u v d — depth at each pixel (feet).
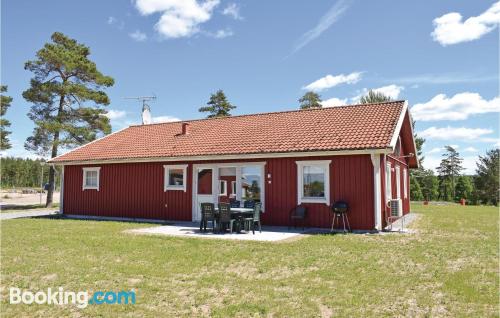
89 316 18.97
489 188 171.63
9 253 33.45
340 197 48.88
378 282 24.16
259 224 47.78
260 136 59.00
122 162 66.49
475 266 28.37
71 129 103.91
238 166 56.65
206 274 26.30
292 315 18.74
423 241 39.22
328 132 53.67
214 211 48.49
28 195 179.22
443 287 23.02
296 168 52.19
